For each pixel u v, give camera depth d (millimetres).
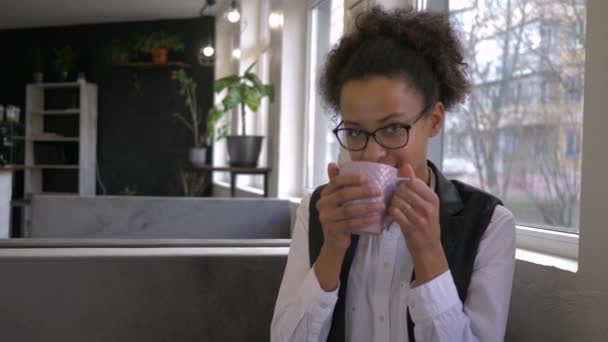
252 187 5535
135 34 7750
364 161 821
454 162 2100
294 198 3770
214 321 1379
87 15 7434
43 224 2600
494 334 855
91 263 1306
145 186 7766
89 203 2648
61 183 8070
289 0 4086
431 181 978
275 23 4309
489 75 1881
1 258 1266
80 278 1301
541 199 1593
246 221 2844
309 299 888
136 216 2707
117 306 1322
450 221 913
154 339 1345
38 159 7781
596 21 1003
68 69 7730
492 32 1869
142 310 1336
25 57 8188
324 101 1045
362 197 772
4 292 1269
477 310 865
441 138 2191
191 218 2777
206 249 1435
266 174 4375
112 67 7801
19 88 8273
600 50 991
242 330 1393
